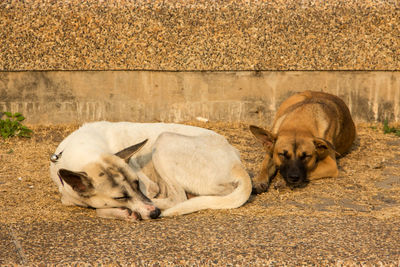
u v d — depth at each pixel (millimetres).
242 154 8266
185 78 10453
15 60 9852
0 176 6848
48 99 10133
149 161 6027
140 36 10125
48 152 8125
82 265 4031
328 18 10406
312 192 6430
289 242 4500
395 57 10547
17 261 4129
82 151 5316
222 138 6195
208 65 10352
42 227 4988
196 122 10445
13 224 5074
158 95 10461
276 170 7273
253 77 10578
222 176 5762
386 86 10727
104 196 5148
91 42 10023
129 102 10406
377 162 7867
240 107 10656
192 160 5770
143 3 10156
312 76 10648
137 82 10352
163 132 6004
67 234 4777
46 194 6148
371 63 10570
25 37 9828
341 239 4578
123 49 10117
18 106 10078
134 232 4793
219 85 10539
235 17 10289
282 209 5645
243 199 5582
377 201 6047
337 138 7949
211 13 10242
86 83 10203
